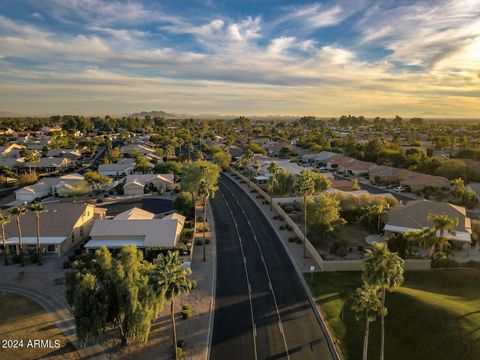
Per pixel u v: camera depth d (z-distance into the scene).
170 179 115.25
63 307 45.38
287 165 131.75
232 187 116.00
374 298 34.19
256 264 58.12
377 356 37.00
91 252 60.66
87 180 109.19
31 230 63.31
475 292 46.91
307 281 52.00
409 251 56.62
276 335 39.91
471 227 68.19
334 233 69.81
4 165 138.38
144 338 36.81
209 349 37.69
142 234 62.22
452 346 34.97
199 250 64.06
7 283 51.75
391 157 140.88
